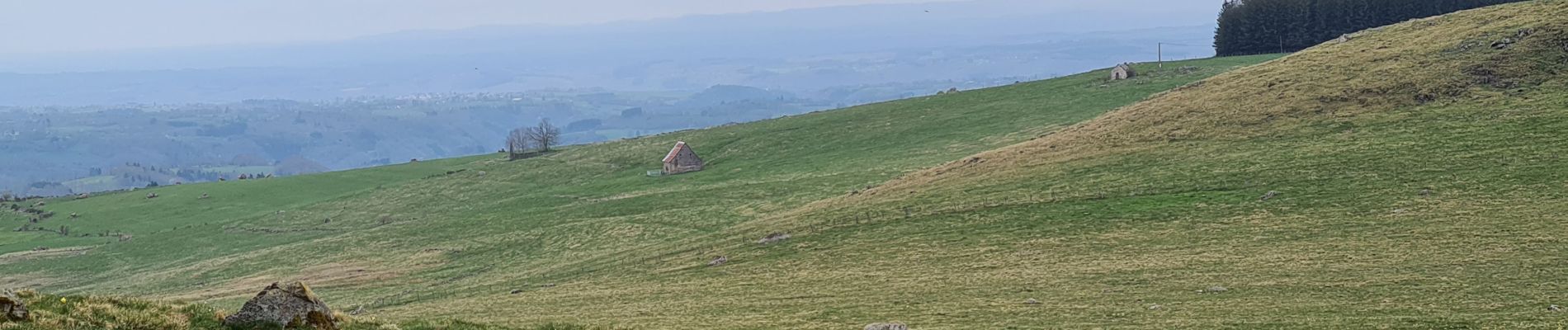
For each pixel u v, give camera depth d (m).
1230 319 47.03
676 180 155.62
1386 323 43.78
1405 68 106.50
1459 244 59.41
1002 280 63.16
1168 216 76.94
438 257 114.19
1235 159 90.44
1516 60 100.75
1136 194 85.00
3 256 141.38
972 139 151.00
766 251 84.31
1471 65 102.31
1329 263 58.75
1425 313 45.50
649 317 59.34
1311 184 79.31
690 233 107.06
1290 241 65.69
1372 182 77.12
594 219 124.56
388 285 98.50
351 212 162.75
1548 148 77.12
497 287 87.12
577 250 106.94
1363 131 91.56
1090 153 103.94
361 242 131.62
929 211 90.75
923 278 66.56
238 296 94.44
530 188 168.62
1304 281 54.91
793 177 140.75
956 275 66.69
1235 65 191.00
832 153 159.75
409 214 157.62
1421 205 69.69
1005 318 51.41
